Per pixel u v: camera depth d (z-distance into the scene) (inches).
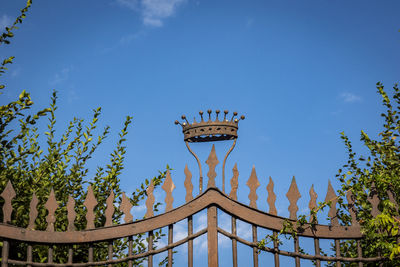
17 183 229.3
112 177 252.7
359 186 201.5
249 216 192.5
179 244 191.5
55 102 262.4
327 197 197.2
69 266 191.6
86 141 256.4
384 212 191.6
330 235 194.1
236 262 190.1
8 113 206.8
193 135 200.4
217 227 191.6
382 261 192.7
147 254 191.6
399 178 199.2
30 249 190.9
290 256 192.1
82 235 192.2
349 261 193.8
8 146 211.9
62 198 244.2
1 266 185.5
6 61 211.8
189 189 195.3
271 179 197.9
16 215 219.1
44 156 252.5
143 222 193.2
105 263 191.8
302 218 192.5
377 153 225.6
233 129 200.8
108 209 195.9
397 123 228.2
